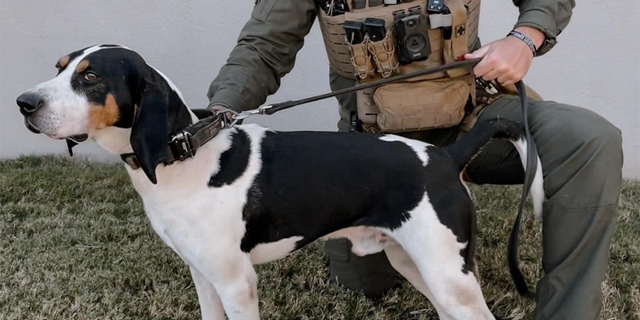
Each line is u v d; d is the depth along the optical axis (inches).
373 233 82.4
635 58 159.9
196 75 179.9
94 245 128.4
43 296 107.4
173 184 74.9
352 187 78.0
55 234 132.6
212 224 75.5
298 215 78.3
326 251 122.6
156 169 74.4
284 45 97.9
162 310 104.3
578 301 76.5
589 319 76.8
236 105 90.4
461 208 76.4
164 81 73.9
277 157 78.3
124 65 71.6
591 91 164.9
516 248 79.4
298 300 106.5
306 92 176.6
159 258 121.9
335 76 103.1
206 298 86.3
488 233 127.7
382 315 103.3
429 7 86.7
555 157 78.1
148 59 179.5
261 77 96.1
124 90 71.5
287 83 176.2
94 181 164.7
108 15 177.0
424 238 75.6
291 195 77.6
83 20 177.8
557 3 88.0
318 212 78.5
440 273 75.9
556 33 87.8
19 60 180.7
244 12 173.3
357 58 88.8
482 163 92.7
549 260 80.0
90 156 186.7
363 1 90.5
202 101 181.9
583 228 76.6
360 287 109.9
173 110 73.7
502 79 83.0
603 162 74.8
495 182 95.8
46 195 155.1
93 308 103.8
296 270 117.9
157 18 176.4
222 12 174.2
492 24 163.5
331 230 80.8
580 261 77.5
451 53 88.4
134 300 107.2
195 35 176.7
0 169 175.5
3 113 185.3
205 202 75.3
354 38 87.7
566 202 76.7
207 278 78.9
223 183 76.0
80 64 71.0
